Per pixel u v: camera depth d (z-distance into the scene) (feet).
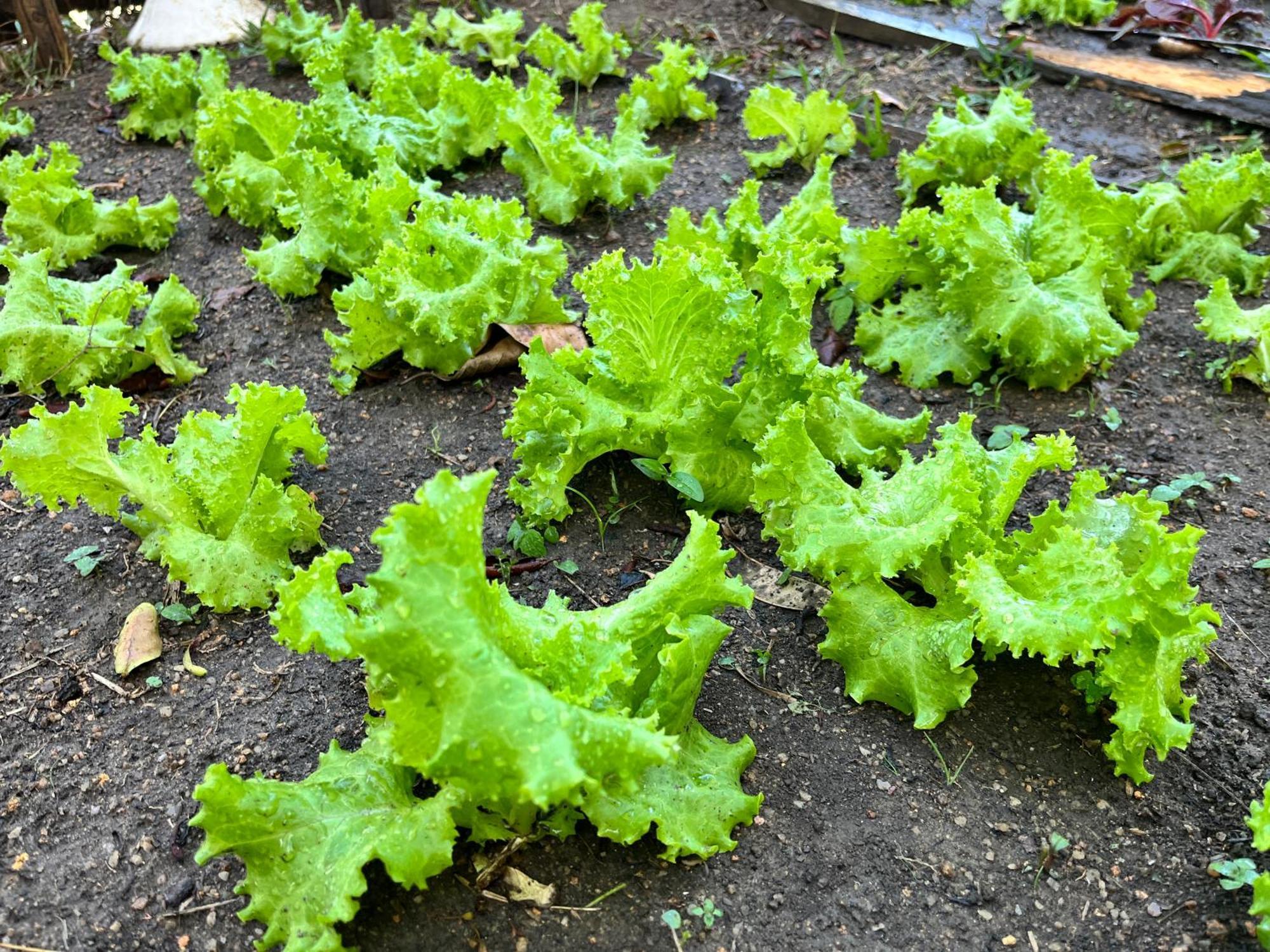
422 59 3.35
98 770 1.69
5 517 2.17
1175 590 1.52
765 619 1.96
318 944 1.36
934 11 4.24
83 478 1.88
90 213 2.89
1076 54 3.90
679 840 1.52
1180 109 3.62
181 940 1.48
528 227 2.48
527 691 1.26
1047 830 1.63
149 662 1.86
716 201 3.20
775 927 1.50
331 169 2.59
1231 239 2.85
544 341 2.43
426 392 2.47
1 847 1.59
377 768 1.51
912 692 1.73
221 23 4.28
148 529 1.97
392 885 1.52
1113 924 1.52
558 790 1.21
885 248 2.51
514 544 2.06
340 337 2.43
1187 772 1.72
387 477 2.25
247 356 2.61
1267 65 3.78
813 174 3.32
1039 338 2.38
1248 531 2.15
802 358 2.00
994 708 1.80
